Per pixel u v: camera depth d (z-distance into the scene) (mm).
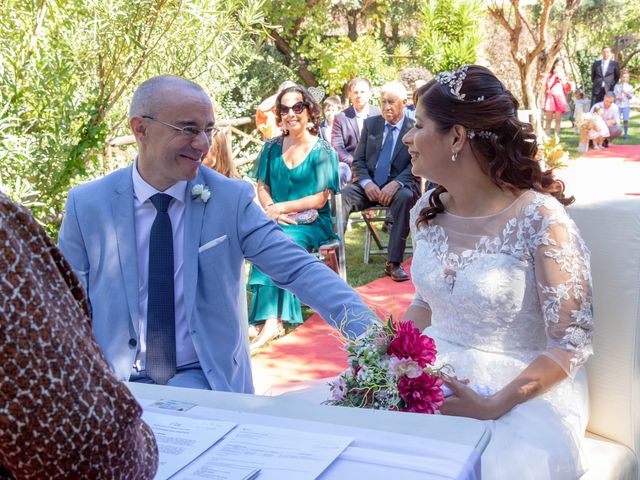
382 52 16328
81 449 900
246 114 13633
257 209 2785
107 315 2658
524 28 18234
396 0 17828
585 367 2451
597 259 2398
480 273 2408
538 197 2383
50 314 888
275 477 1278
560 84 17578
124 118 6285
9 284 860
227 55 6469
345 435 1433
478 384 2400
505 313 2400
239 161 10141
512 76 18250
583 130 16297
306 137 5789
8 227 887
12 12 5137
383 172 6930
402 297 6270
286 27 14945
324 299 2646
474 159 2432
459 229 2527
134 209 2721
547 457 2090
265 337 5359
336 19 17703
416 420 1494
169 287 2664
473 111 2355
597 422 2428
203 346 2635
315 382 2746
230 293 2719
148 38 5754
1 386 854
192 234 2686
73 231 2736
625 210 2363
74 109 5199
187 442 1438
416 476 1260
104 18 5441
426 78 8867
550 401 2301
